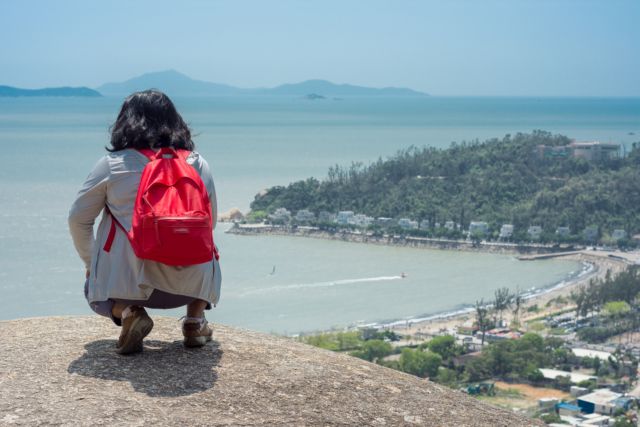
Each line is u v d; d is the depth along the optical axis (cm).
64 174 19188
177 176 477
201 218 466
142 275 475
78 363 502
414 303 8381
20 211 13088
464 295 9094
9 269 8419
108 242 491
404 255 11950
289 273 9569
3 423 408
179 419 435
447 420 512
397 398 529
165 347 555
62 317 664
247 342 594
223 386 488
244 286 8675
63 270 8369
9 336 573
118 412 432
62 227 11431
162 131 505
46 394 448
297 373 530
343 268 10231
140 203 467
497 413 556
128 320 502
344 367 566
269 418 457
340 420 475
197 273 486
